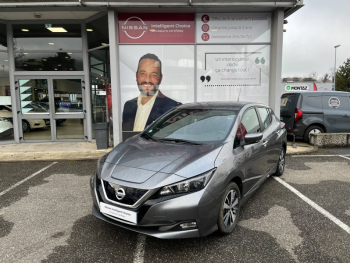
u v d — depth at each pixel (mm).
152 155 3016
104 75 8055
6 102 8602
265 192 4367
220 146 3090
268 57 7730
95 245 2836
